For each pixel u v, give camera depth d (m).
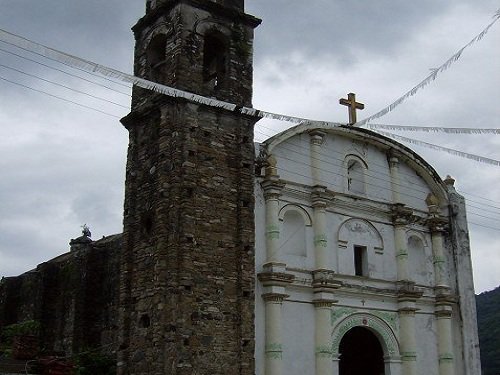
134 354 24.03
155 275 23.80
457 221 33.53
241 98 26.75
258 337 25.33
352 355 31.20
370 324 29.05
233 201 25.36
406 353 29.59
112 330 34.38
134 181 26.33
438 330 31.39
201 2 26.67
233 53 27.14
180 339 22.69
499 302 68.62
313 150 29.64
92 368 30.33
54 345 37.16
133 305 24.75
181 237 23.75
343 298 28.47
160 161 24.92
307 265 27.88
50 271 39.47
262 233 26.75
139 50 28.33
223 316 23.92
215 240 24.48
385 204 31.45
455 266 32.81
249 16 27.88
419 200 33.25
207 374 22.97
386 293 29.81
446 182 34.41
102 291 36.34
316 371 26.67
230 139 25.98
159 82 27.47
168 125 25.14
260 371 25.05
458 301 32.28
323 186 28.91
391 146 32.34
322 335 26.98
